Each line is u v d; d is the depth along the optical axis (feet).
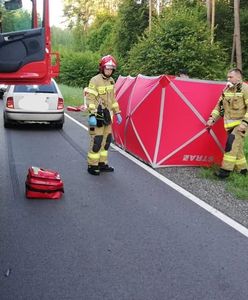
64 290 12.74
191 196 22.25
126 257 15.02
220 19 135.74
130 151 32.17
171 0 146.92
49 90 43.86
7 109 42.80
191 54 86.02
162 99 27.37
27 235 16.71
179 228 17.87
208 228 17.95
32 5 20.24
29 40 20.26
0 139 37.73
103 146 26.76
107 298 12.37
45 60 20.56
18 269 13.94
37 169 22.34
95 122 25.52
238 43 110.32
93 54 148.56
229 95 25.43
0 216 18.69
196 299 12.48
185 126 28.02
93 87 25.94
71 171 27.02
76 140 38.40
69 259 14.74
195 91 27.94
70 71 143.33
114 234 17.04
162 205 20.75
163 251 15.60
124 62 132.16
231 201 21.75
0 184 23.66
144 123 28.99
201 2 139.44
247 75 122.83
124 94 33.37
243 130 25.13
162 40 89.71
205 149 28.50
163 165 28.19
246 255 15.49
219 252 15.66
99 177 25.68
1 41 20.04
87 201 21.09
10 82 20.51
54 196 21.26
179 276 13.79
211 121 27.07
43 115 43.19
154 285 13.17
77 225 17.89
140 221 18.54
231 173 26.40
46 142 37.01
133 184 24.29
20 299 12.22
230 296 12.71
